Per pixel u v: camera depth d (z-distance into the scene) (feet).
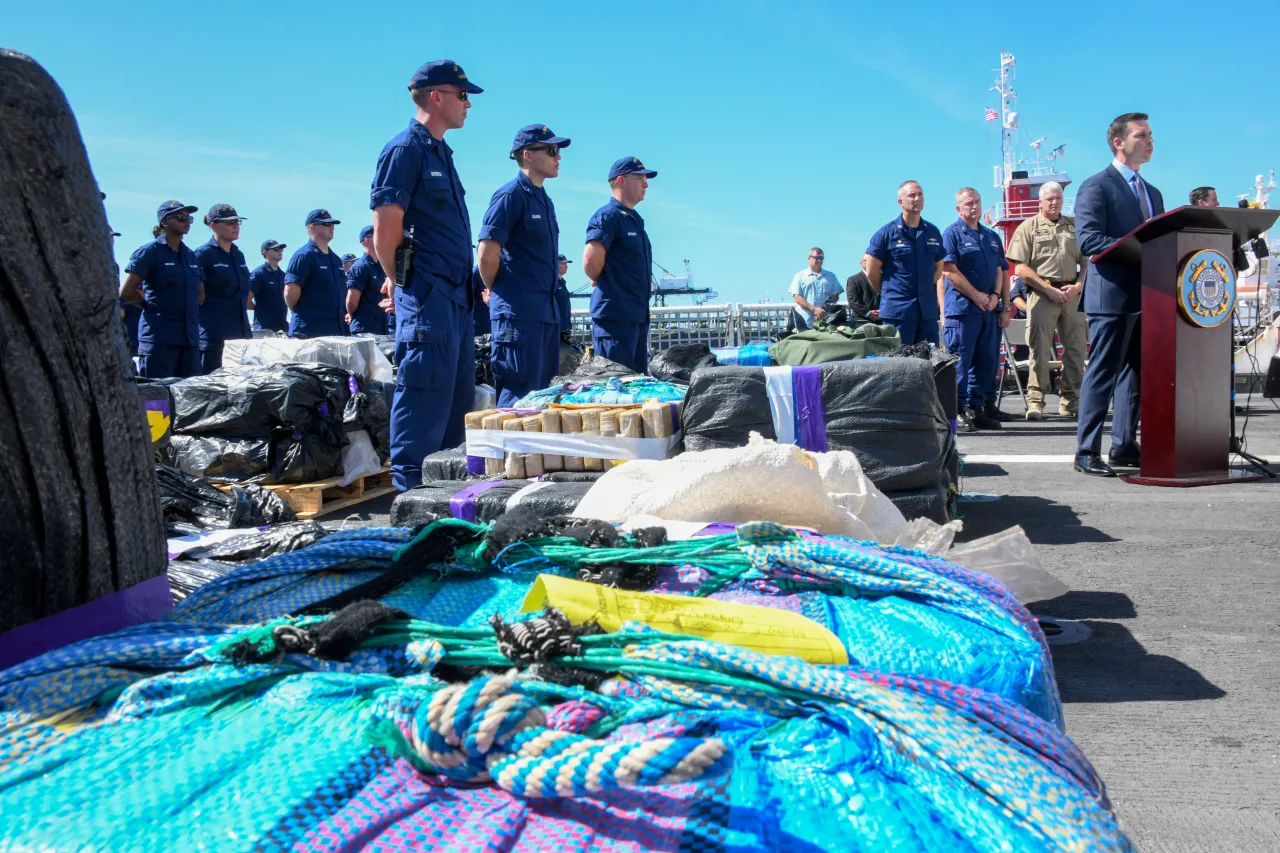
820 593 4.46
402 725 3.08
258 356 21.13
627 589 4.48
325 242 35.58
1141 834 5.69
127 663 3.69
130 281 28.07
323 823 2.72
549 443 11.58
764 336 42.55
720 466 6.17
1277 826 5.71
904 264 27.22
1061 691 7.94
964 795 2.76
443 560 4.96
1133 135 18.16
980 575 4.65
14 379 4.12
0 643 4.11
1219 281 16.92
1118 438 19.75
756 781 2.90
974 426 28.48
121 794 2.82
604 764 2.61
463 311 16.72
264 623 3.98
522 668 3.51
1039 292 30.04
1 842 2.64
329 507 17.62
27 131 4.06
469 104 16.92
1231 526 13.69
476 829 2.73
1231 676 8.10
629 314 23.08
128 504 4.78
